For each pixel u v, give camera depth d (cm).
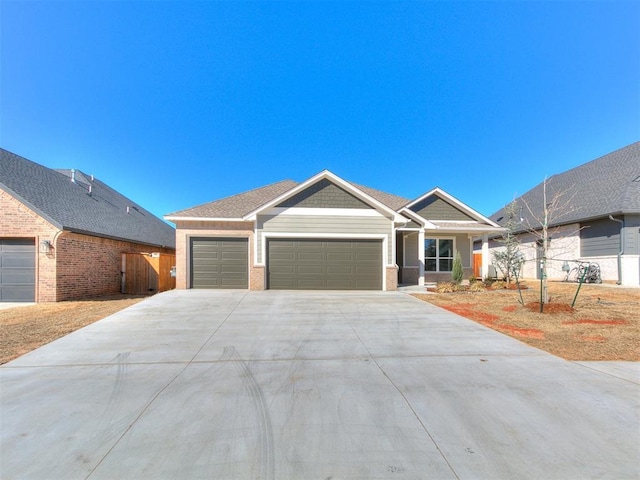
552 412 362
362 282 1366
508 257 1483
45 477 264
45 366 509
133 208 2338
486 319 814
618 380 446
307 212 1358
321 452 293
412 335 674
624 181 1622
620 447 299
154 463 280
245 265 1412
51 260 1185
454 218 1752
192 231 1399
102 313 937
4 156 1441
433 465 276
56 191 1519
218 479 260
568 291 1309
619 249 1505
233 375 470
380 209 1371
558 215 1817
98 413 362
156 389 424
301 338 655
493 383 438
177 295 1189
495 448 298
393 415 356
